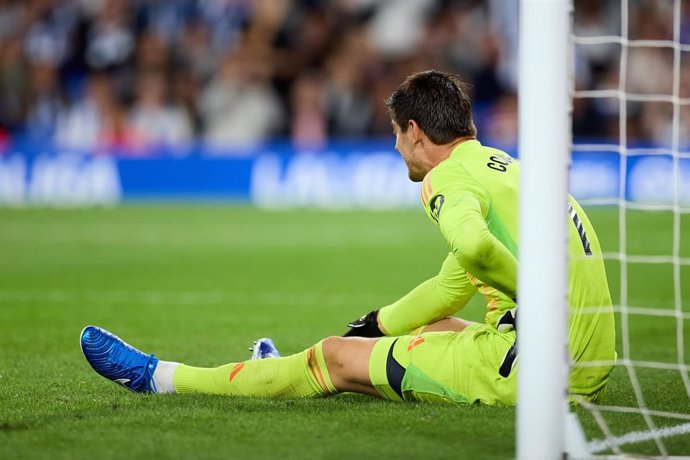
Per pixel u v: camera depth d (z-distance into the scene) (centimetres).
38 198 5666
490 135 5853
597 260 1241
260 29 6156
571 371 1215
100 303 2498
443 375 1221
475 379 1214
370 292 2744
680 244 3734
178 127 6109
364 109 6019
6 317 2253
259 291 2756
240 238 4147
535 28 970
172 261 3428
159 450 1043
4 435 1102
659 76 5916
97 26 6166
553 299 972
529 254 975
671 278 2952
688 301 2548
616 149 1172
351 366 1241
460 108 1270
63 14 6219
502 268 1101
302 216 5081
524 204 978
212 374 1307
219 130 6156
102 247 3825
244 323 2209
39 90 6156
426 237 4172
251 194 5700
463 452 1042
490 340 1216
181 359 1769
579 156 5159
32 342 1909
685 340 2003
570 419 1029
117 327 2133
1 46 6212
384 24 6194
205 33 6200
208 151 5759
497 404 1211
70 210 5356
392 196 5484
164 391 1320
